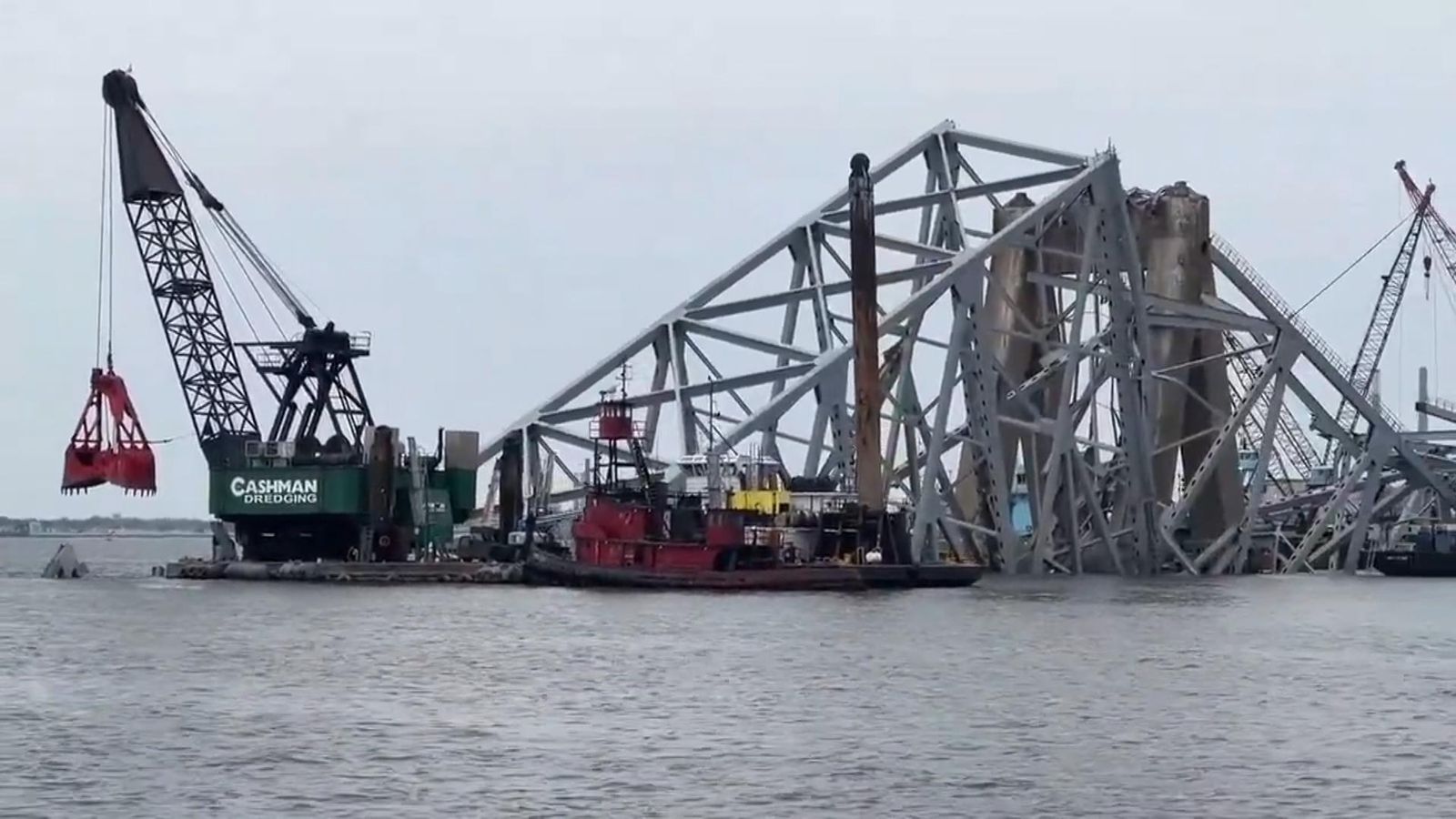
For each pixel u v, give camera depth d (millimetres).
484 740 86375
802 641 132375
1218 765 81062
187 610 166875
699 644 129250
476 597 184000
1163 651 129750
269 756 82250
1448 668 120875
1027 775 78500
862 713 94688
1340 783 77688
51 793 74875
